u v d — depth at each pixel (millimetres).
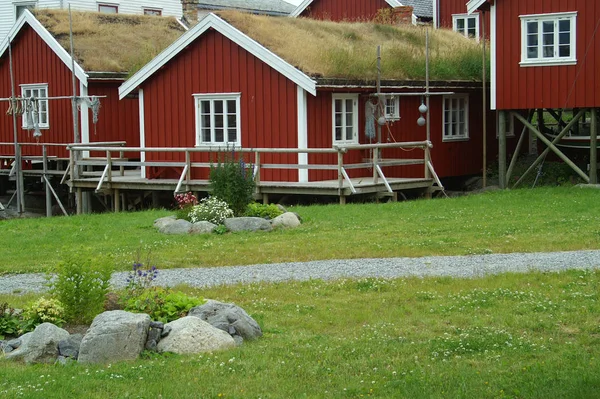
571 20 28078
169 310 12414
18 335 12141
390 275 16141
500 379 10000
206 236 21000
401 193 28172
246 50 28781
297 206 25734
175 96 30531
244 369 10469
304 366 10633
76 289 12438
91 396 9555
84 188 31266
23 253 19562
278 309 13805
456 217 22625
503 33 29234
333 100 28875
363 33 33000
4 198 38531
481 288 14781
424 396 9469
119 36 37469
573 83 28219
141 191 30719
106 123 35281
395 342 11711
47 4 45312
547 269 16062
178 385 9898
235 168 23453
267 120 28625
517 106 29188
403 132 31312
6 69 37281
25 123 36188
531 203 24844
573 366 10453
